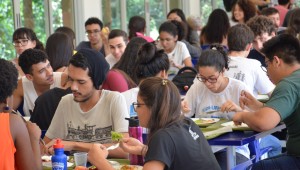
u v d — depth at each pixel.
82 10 9.12
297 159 3.24
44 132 3.67
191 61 7.19
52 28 8.78
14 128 2.46
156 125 2.45
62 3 8.94
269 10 7.91
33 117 3.77
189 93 4.06
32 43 5.64
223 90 3.93
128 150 2.87
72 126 3.37
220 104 3.95
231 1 9.20
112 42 6.01
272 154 4.30
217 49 3.98
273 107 3.12
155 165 2.35
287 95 3.12
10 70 2.47
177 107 2.48
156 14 11.41
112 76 4.24
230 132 3.50
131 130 3.10
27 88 4.29
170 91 2.46
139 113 2.50
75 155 2.85
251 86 4.46
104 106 3.31
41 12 8.60
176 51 7.08
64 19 9.00
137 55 3.93
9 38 8.09
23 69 4.23
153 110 2.44
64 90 3.74
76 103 3.37
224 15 7.11
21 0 8.23
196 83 4.06
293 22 5.98
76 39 9.15
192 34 8.31
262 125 3.13
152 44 3.78
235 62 4.48
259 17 5.44
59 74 4.31
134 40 4.41
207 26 7.20
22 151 2.49
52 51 4.79
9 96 2.50
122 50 6.01
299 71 3.25
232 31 4.63
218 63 3.86
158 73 3.72
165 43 7.04
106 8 9.86
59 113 3.42
